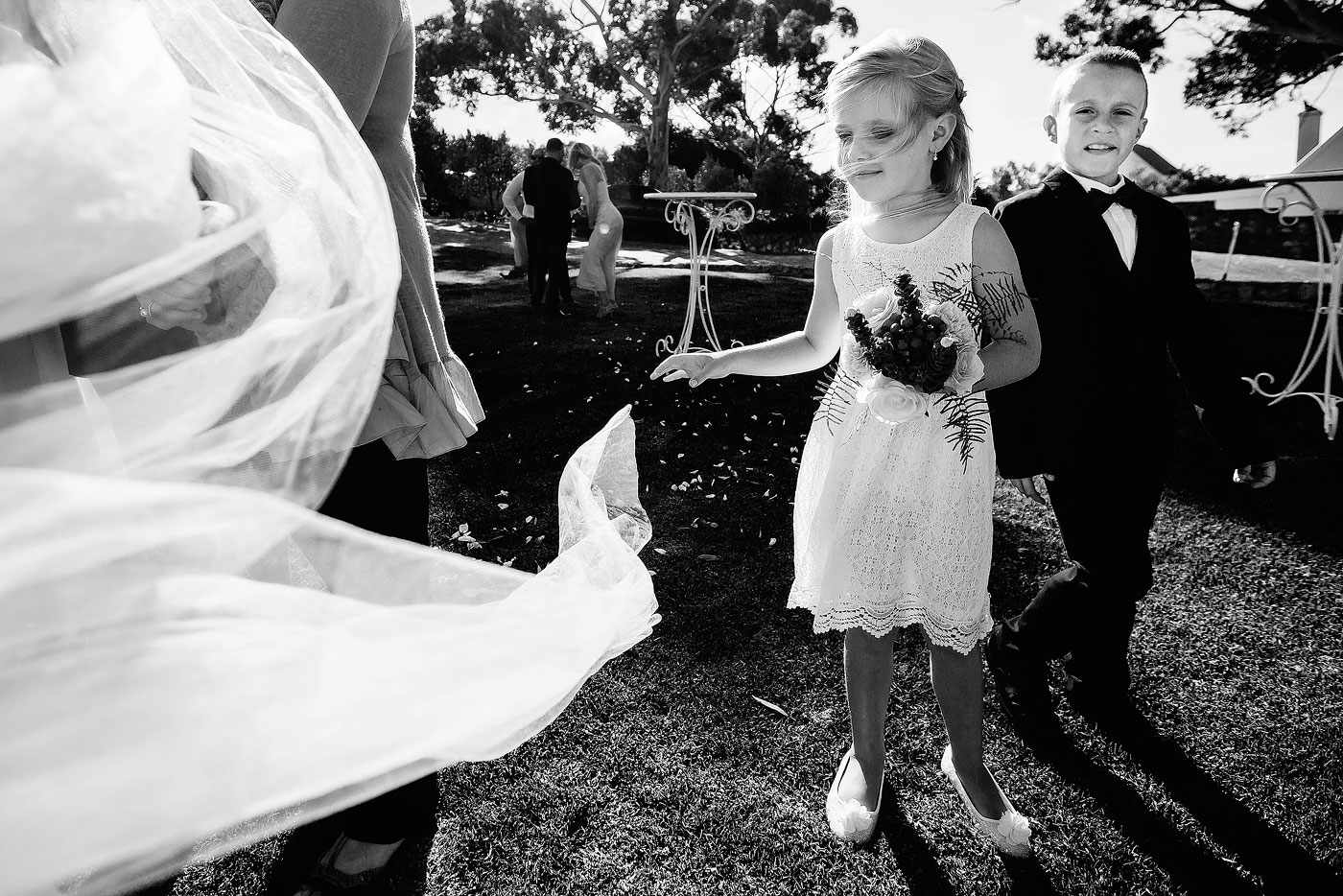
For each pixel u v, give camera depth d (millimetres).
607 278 8508
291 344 1003
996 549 3359
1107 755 2176
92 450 854
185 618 871
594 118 37125
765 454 4504
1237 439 2211
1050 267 2096
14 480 721
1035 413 2146
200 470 956
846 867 1845
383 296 1109
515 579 1435
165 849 882
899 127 1734
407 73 1690
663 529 3559
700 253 6988
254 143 1014
